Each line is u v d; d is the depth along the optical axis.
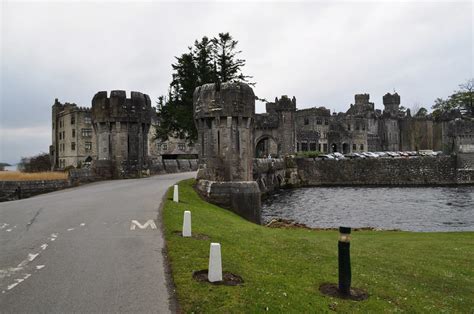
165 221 15.52
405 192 61.97
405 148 120.81
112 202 20.72
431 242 18.59
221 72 45.97
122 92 37.22
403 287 11.26
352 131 106.25
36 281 9.00
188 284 8.88
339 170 77.38
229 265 10.62
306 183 76.69
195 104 29.53
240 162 27.53
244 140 27.73
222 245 12.88
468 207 44.78
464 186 71.19
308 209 43.75
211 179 27.77
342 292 9.88
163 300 8.07
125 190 26.44
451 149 81.50
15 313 7.37
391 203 48.66
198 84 43.78
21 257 10.80
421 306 9.87
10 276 9.31
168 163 48.50
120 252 11.38
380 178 76.81
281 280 10.05
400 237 20.48
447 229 32.19
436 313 9.58
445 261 14.64
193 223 16.06
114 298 8.12
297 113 101.00
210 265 9.28
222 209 25.73
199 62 44.66
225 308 7.84
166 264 10.35
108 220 15.87
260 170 55.72
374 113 120.94
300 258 13.08
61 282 8.95
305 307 8.58
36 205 19.80
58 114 103.81
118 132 37.03
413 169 76.25
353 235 21.47
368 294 10.22
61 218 16.25
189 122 43.09
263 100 52.03
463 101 107.00
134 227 14.63
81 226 14.76
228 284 9.18
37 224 15.09
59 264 10.23
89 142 95.50
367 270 12.74
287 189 68.75
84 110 95.19
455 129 77.88
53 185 29.22
